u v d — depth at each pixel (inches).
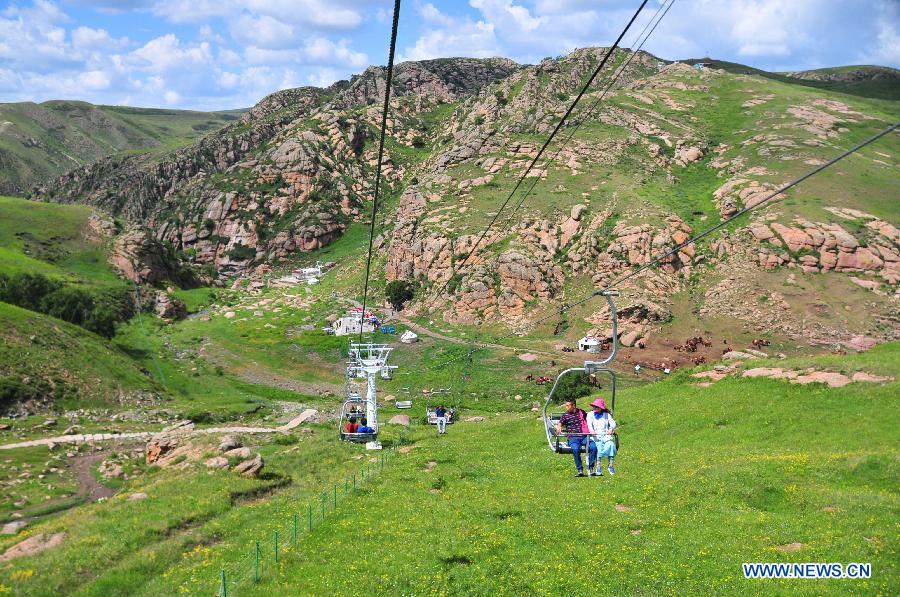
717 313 4987.7
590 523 1248.8
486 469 1893.5
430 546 1210.0
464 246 6230.3
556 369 4434.1
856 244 5231.3
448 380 4493.1
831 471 1343.5
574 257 5743.1
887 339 4419.3
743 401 2116.1
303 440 2753.4
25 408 3622.0
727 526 1135.6
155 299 7066.9
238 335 6112.2
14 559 1220.5
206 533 1374.3
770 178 6387.8
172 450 2252.7
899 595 811.4
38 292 5388.8
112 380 4345.5
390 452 2399.1
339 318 6314.0
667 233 5644.7
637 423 2186.3
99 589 1092.5
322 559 1177.4
